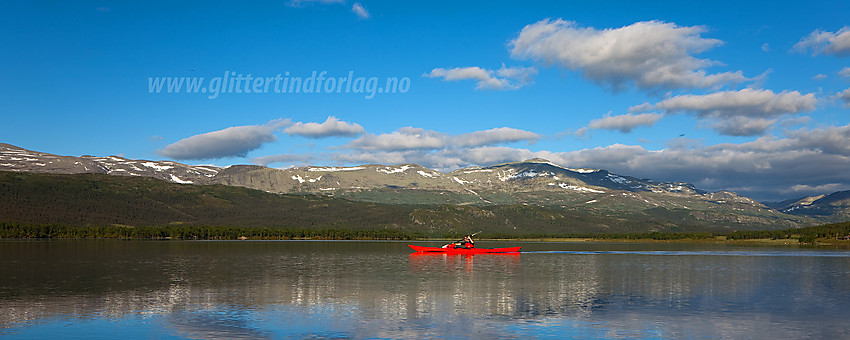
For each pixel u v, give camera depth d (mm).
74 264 145125
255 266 145125
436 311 76812
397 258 185625
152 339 60125
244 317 71750
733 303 85438
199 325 66750
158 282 106688
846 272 139750
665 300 88312
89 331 63500
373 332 63875
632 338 61906
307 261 166500
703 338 62062
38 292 92062
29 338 60344
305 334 62750
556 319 71875
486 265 157250
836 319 72750
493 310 78062
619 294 94938
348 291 96125
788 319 72688
